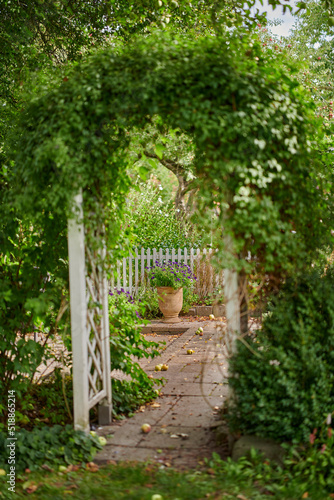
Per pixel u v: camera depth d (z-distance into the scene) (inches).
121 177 191.2
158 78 153.0
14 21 288.0
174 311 398.9
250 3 260.8
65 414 193.0
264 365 149.2
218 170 152.7
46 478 144.6
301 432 144.9
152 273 425.1
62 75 181.2
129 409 201.3
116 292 263.7
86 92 161.5
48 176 169.9
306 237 171.2
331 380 151.7
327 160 190.1
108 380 187.3
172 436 172.1
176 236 474.3
